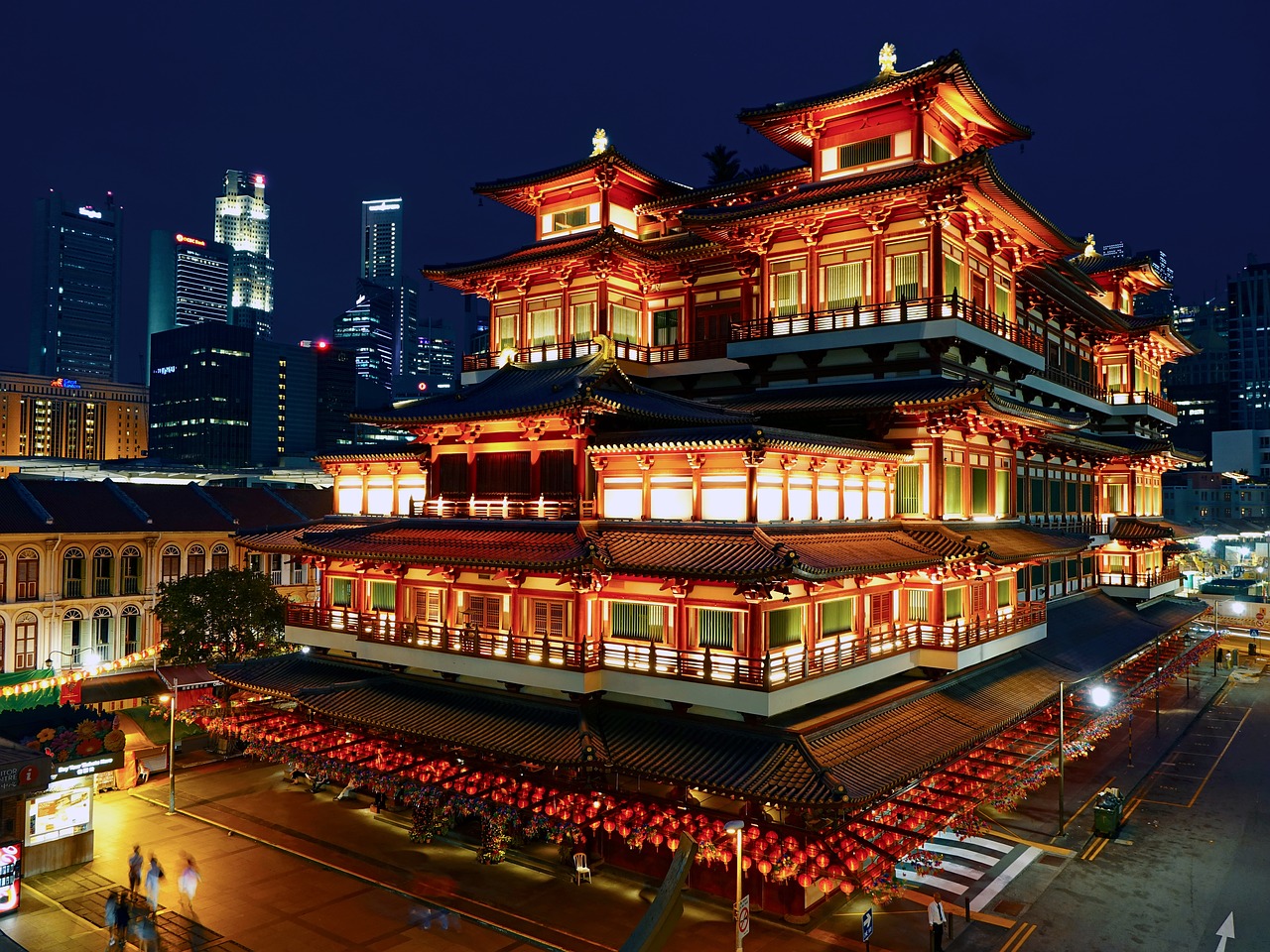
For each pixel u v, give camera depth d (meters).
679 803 34.91
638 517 41.16
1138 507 78.62
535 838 42.28
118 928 32.66
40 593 73.94
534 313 60.78
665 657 37.66
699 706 37.62
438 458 49.59
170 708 48.78
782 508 39.06
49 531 74.44
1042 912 35.84
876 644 41.44
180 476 148.50
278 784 51.44
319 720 47.88
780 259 52.84
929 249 47.19
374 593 49.97
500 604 42.97
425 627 45.28
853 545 40.81
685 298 59.31
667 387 59.50
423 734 40.97
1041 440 56.75
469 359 63.44
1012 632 49.53
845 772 33.53
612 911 35.56
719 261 57.38
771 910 35.12
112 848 42.22
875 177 50.44
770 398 51.88
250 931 34.00
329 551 47.75
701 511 39.09
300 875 39.09
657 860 38.38
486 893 37.16
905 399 44.75
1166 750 60.88
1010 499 55.69
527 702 41.47
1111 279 82.62
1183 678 85.81
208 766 55.03
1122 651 59.75
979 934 33.88
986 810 47.59
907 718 40.31
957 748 38.44
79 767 40.09
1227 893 37.69
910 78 48.81
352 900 36.59
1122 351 80.12
